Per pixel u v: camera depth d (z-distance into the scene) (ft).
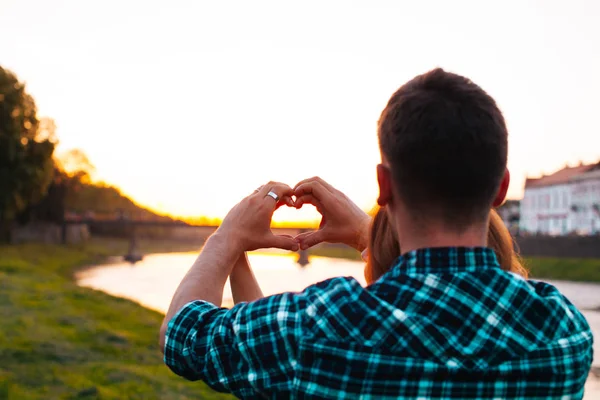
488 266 3.81
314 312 3.75
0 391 28.14
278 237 4.89
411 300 3.67
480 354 3.56
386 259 4.67
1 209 164.04
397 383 3.52
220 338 3.93
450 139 3.67
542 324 3.74
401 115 3.80
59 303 63.36
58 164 242.17
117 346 43.70
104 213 351.67
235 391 3.90
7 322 47.62
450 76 3.88
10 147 160.97
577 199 227.61
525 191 264.31
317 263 247.50
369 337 3.60
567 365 3.72
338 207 5.09
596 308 92.94
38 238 228.43
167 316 4.35
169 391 32.01
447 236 3.85
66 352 38.88
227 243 4.69
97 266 197.47
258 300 4.04
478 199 3.80
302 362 3.65
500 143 3.78
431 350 3.55
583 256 171.32
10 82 166.30
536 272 162.61
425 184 3.76
